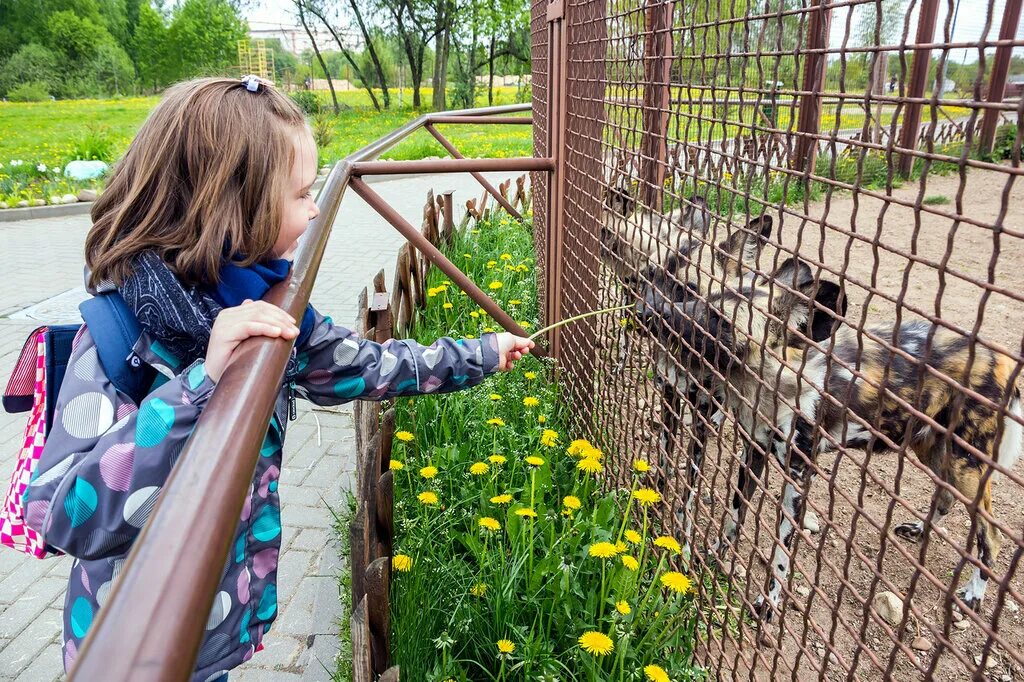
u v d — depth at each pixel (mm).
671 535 2506
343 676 2434
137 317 1376
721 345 1918
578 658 2193
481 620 2326
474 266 6277
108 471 1155
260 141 1457
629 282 2641
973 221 1002
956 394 1082
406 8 43281
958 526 3420
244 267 1495
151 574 523
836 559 3148
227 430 728
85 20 59406
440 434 3451
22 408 1547
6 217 11047
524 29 45875
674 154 2121
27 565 3193
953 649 1146
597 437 3188
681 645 2301
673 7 2057
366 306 3293
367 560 1982
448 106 46906
